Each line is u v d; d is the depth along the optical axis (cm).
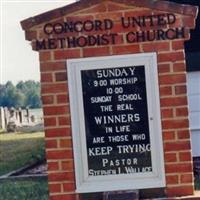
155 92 362
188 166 363
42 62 366
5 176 836
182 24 360
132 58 362
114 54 364
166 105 362
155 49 362
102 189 366
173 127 362
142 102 363
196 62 737
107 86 364
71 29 365
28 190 682
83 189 366
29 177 807
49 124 366
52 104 366
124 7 362
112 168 366
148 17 362
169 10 360
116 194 362
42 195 645
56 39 365
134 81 363
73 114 365
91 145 366
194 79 739
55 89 366
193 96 740
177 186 364
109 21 363
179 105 362
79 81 365
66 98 366
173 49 362
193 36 737
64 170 366
